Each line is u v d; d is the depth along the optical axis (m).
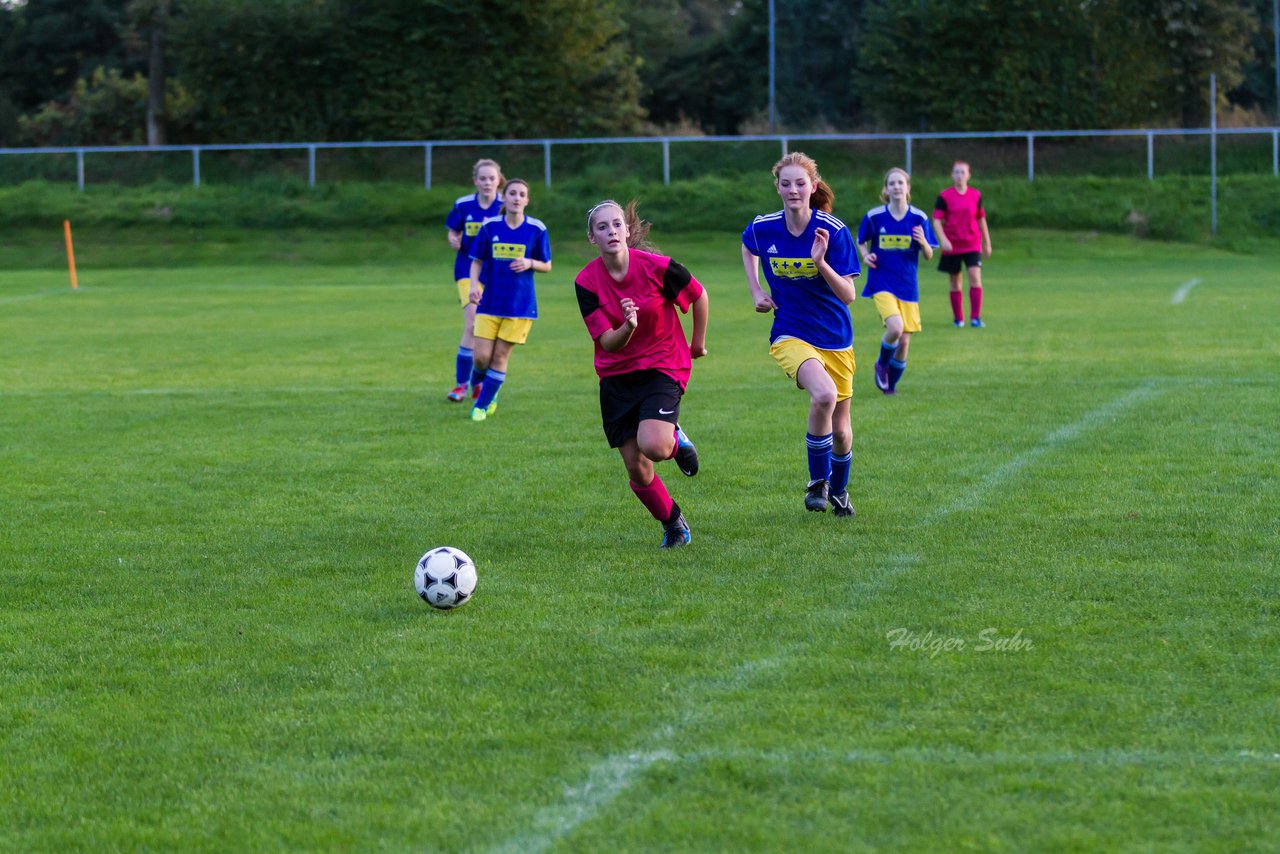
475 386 17.59
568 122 70.38
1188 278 40.94
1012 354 21.94
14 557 10.34
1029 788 5.88
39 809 5.96
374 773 6.22
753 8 83.69
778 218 10.97
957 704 6.82
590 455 14.21
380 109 68.81
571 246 55.38
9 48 89.00
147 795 6.07
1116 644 7.66
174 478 13.34
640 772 6.13
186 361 23.09
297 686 7.36
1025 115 64.38
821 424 10.67
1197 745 6.26
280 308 34.66
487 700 7.06
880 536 10.34
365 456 14.37
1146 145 60.59
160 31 75.19
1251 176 56.91
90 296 39.38
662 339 10.14
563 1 70.06
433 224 58.53
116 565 10.06
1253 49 71.31
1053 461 13.05
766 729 6.57
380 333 27.84
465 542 10.55
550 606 8.73
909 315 18.64
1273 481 11.88
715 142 62.44
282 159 64.25
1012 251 52.59
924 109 64.75
